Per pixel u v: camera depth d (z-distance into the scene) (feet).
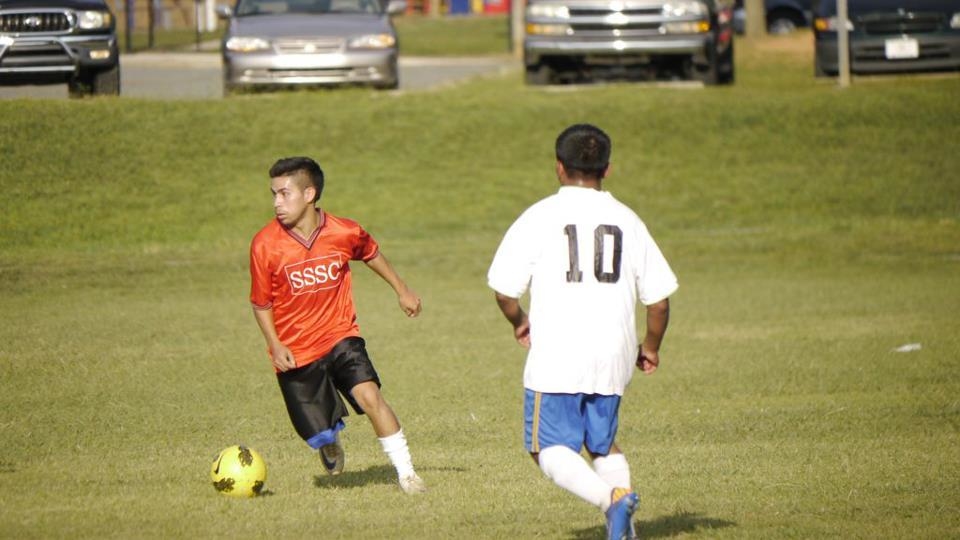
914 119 281.54
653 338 66.08
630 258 63.87
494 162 259.19
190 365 134.62
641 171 258.37
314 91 277.23
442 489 82.23
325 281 79.82
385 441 80.69
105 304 172.76
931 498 78.02
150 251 210.38
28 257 202.08
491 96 290.56
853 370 135.13
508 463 92.84
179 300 177.47
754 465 89.92
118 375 128.77
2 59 235.20
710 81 292.20
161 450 97.55
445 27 583.58
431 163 256.52
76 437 102.17
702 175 258.78
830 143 272.72
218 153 247.70
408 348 149.59
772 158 266.57
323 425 80.64
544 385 63.00
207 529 70.44
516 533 69.87
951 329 159.43
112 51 247.50
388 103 278.67
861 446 97.66
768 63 349.82
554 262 63.31
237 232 221.87
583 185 64.59
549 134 270.26
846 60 302.04
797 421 109.70
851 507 75.66
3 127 238.27
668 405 119.14
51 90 266.16
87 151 237.86
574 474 61.57
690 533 69.36
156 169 239.50
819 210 245.65
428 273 204.54
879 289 192.03
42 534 68.64
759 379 131.23
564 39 280.92
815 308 177.37
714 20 287.89
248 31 266.36
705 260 216.33
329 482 85.76
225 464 80.12
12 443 99.14
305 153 252.83
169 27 558.97
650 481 84.79
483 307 178.60
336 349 80.38
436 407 118.11
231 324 160.25
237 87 266.57
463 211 239.09
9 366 131.75
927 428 106.11
